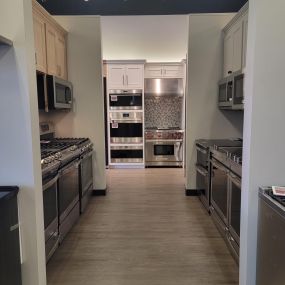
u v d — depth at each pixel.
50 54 3.50
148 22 6.36
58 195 2.76
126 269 2.53
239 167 2.46
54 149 3.09
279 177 1.78
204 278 2.39
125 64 6.41
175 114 7.31
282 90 1.71
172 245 2.97
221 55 4.41
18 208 1.83
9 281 1.70
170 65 6.68
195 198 4.51
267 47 1.69
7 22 1.70
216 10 5.26
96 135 4.54
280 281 1.51
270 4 1.66
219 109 4.50
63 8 5.26
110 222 3.58
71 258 2.72
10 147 1.79
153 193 4.79
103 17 6.29
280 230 1.50
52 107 3.37
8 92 1.75
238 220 2.52
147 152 6.76
